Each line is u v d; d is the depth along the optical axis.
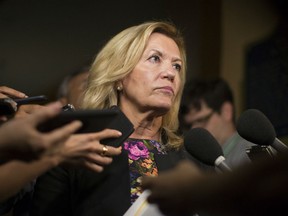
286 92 3.34
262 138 1.11
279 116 3.37
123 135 1.27
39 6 4.08
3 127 0.85
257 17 3.58
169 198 0.44
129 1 4.02
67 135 0.85
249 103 3.57
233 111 2.61
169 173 0.45
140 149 1.48
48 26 4.06
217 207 0.42
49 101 4.00
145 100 1.54
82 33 4.05
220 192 0.42
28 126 0.82
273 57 3.45
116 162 1.39
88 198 1.34
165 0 3.99
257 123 1.12
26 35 4.07
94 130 1.07
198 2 3.95
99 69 1.63
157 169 1.44
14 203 1.58
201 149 1.16
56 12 4.07
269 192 0.41
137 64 1.57
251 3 3.65
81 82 2.56
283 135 3.31
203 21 3.92
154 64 1.58
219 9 3.84
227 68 3.76
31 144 0.82
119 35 1.64
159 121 1.61
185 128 2.62
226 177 0.42
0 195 1.02
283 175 0.41
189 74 3.88
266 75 3.49
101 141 1.16
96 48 4.02
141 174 1.40
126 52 1.60
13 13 4.08
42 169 1.02
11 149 0.85
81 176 1.38
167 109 1.55
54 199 1.40
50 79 4.05
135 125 1.57
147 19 4.00
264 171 0.41
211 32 3.88
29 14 4.09
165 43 1.61
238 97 3.64
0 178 1.00
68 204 1.41
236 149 1.52
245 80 3.63
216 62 3.81
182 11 3.97
